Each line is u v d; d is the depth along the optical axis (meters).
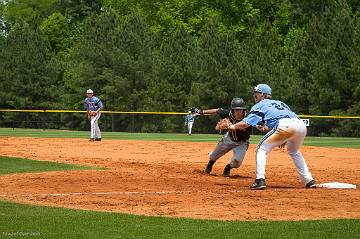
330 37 94.25
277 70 100.06
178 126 100.50
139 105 107.75
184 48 107.25
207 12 137.38
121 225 16.16
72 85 113.31
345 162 38.25
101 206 19.25
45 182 24.73
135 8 148.50
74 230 15.50
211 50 100.00
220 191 22.70
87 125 110.19
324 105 91.44
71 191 22.41
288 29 138.88
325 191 22.98
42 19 163.25
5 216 17.28
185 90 104.88
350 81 91.06
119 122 106.31
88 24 119.25
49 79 116.81
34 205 19.17
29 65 115.75
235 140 28.44
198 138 70.62
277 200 20.53
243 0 138.62
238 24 137.75
